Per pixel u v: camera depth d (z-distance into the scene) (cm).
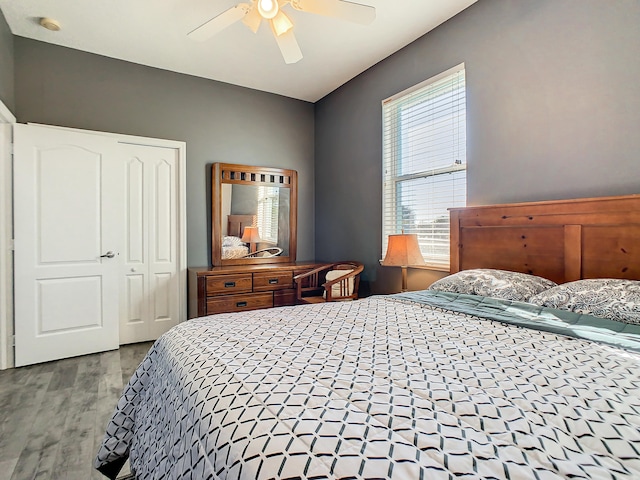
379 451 61
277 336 130
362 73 355
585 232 183
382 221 334
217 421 77
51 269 286
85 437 175
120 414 142
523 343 121
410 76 300
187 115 359
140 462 113
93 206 303
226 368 99
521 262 213
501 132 234
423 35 287
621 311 137
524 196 222
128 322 332
